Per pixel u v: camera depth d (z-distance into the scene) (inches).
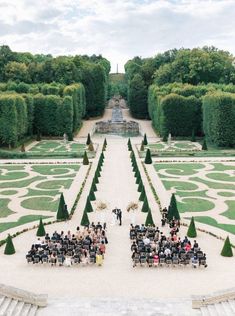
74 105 6530.5
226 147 5231.3
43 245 2065.7
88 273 1914.4
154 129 6993.1
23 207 2866.6
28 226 2490.2
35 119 6264.8
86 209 2662.4
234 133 5147.6
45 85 7155.5
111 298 1637.6
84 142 5841.5
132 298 1646.2
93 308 1556.3
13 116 5172.2
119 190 3265.3
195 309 1553.9
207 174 3804.1
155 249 2033.7
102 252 2034.9
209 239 2301.9
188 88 6496.1
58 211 2610.7
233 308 1523.1
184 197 3085.6
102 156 4345.5
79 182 3521.2
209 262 2025.1
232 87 6791.3
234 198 3063.5
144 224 2508.6
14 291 1571.1
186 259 1980.8
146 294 1716.3
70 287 1780.3
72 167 4126.5
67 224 2534.5
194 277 1876.2
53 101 6195.9
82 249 2031.3
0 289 1566.2
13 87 7012.8
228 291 1592.0
